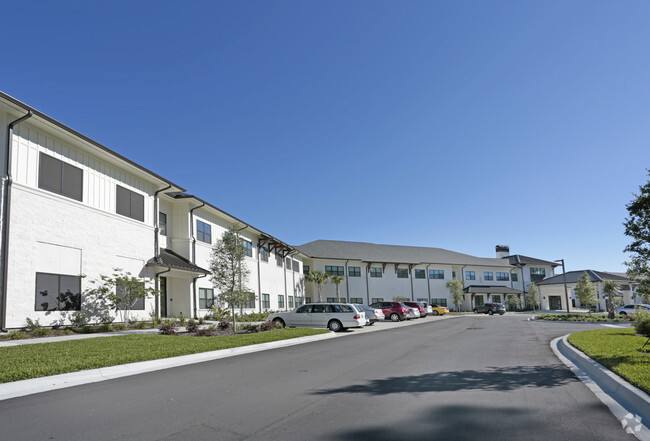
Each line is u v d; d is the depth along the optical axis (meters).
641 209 9.18
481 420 5.54
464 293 59.97
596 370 8.65
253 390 7.41
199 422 5.51
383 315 33.44
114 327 18.09
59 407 6.27
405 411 5.97
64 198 16.95
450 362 10.67
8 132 14.74
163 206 25.56
